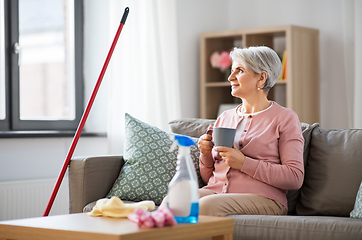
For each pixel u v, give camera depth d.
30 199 2.81
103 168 2.08
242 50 1.96
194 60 3.92
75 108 3.37
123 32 3.13
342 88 3.66
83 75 3.42
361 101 3.36
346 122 3.64
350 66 3.49
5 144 2.81
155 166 2.10
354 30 3.48
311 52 3.64
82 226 1.24
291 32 3.46
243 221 1.60
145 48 3.27
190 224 1.22
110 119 3.04
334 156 1.93
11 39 3.03
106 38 3.31
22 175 2.88
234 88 1.98
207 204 1.66
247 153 1.88
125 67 3.13
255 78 1.94
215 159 1.98
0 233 1.33
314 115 3.65
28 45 3.17
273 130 1.89
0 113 2.99
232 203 1.71
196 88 3.95
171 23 3.48
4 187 2.70
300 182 1.80
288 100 3.47
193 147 2.21
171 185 1.27
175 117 3.47
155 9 3.33
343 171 1.88
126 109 3.13
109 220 1.33
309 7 3.82
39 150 2.96
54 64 3.33
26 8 3.17
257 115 1.94
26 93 3.18
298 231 1.50
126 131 2.26
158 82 3.32
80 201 2.00
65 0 3.39
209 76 3.85
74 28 3.38
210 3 4.07
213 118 3.90
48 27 3.29
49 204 2.04
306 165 2.03
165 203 1.64
